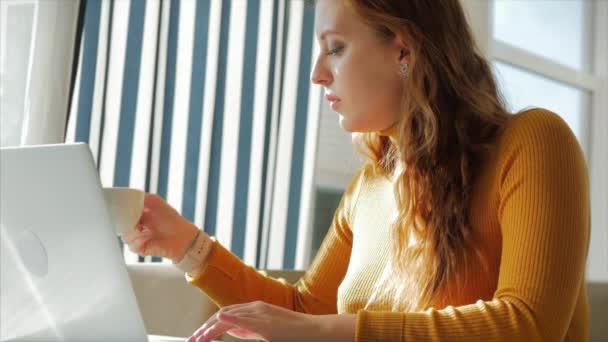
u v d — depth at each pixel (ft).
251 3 8.54
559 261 3.08
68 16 6.88
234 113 8.38
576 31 15.08
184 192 7.92
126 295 2.53
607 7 15.29
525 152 3.37
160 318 5.62
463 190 3.58
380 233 4.18
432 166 3.65
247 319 2.81
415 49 3.64
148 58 7.53
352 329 2.85
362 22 3.68
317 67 3.85
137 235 4.29
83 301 2.62
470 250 3.55
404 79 3.73
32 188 2.50
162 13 7.66
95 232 2.45
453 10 3.81
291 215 9.11
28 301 2.72
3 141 6.56
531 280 3.05
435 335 2.86
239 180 8.44
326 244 4.79
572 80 14.66
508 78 13.48
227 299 4.41
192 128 7.97
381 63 3.71
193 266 4.37
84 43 6.97
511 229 3.25
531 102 13.99
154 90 7.58
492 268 3.52
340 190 10.74
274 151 8.75
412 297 3.61
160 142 7.68
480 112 3.68
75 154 2.37
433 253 3.57
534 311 2.96
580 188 3.28
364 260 4.20
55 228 2.52
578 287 3.16
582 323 3.56
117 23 7.29
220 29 8.21
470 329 2.88
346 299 4.15
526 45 13.92
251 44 8.52
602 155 15.12
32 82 6.66
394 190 3.79
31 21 6.68
